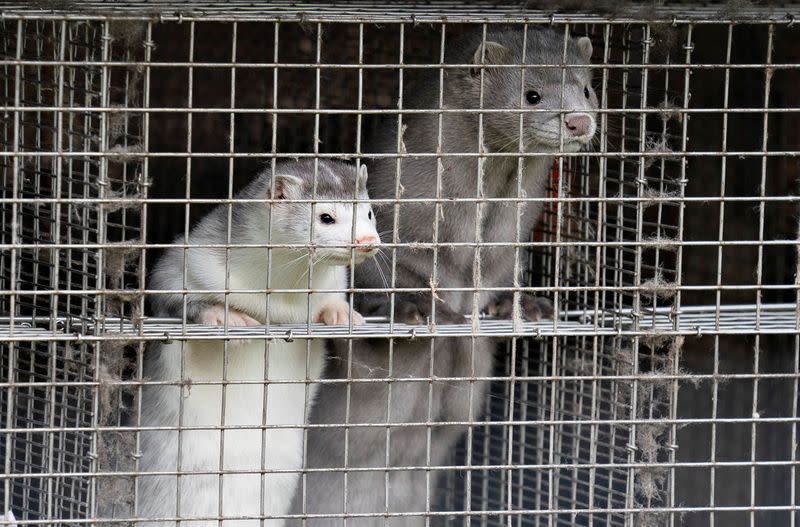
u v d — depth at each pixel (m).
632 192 1.48
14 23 1.31
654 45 1.29
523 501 1.59
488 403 1.54
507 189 1.44
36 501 1.33
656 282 1.25
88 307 1.31
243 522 1.37
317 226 1.29
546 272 1.56
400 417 1.45
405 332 1.25
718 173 1.70
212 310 1.30
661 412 1.37
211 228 1.33
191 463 1.34
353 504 1.46
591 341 1.51
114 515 1.25
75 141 1.31
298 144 1.68
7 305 1.38
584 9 1.27
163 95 1.66
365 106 1.67
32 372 1.31
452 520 1.59
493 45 1.42
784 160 1.69
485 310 1.48
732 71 1.61
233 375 1.35
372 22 1.19
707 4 1.37
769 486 1.67
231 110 1.16
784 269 1.71
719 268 1.24
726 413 1.70
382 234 1.42
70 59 1.25
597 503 1.50
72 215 1.33
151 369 1.36
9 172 1.35
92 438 1.19
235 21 1.18
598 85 1.51
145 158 1.17
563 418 1.50
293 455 1.38
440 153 1.21
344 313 1.35
